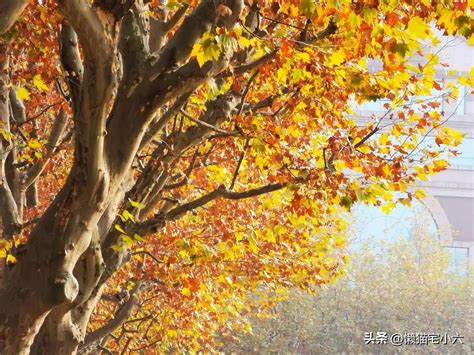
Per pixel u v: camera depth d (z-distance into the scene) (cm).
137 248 1845
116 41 840
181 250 1525
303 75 1196
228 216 1903
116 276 2133
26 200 1661
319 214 1975
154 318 2345
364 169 1351
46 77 1374
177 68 939
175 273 1778
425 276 5994
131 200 1239
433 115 1404
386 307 5816
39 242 936
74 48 939
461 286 6003
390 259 6166
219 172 1797
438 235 7288
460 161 7431
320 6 952
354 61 1267
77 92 917
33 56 1349
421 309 5853
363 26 986
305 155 1455
